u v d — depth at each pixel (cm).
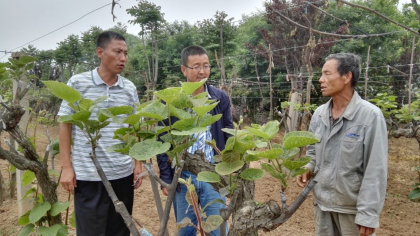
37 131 1004
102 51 240
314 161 242
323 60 1241
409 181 625
